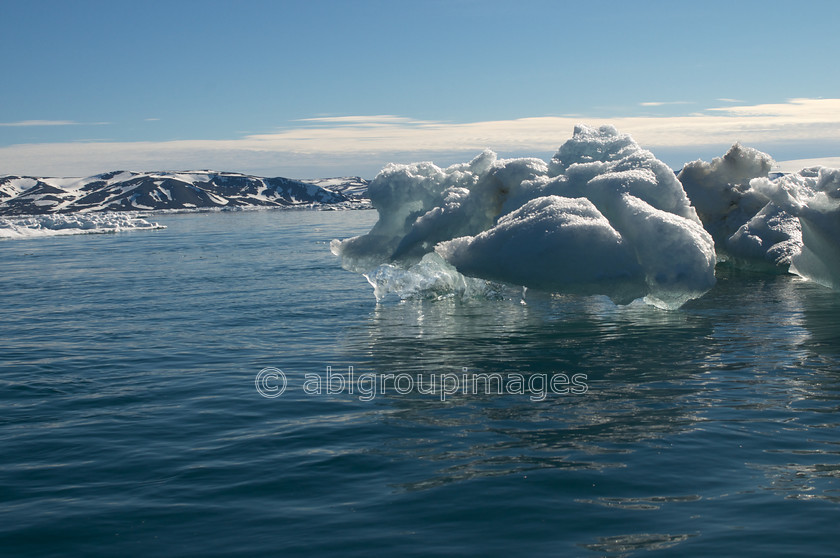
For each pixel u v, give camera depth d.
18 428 5.68
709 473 4.36
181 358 8.28
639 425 5.36
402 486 4.27
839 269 12.09
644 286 9.54
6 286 16.78
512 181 12.23
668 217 9.77
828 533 3.52
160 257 24.42
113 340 9.52
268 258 22.53
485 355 8.02
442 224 12.04
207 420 5.81
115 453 5.03
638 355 7.84
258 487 4.33
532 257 9.56
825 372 6.84
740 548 3.39
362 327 10.09
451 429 5.39
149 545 3.60
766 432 5.11
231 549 3.53
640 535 3.56
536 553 3.40
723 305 11.25
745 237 16.05
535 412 5.78
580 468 4.49
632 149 12.04
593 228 9.45
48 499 4.22
